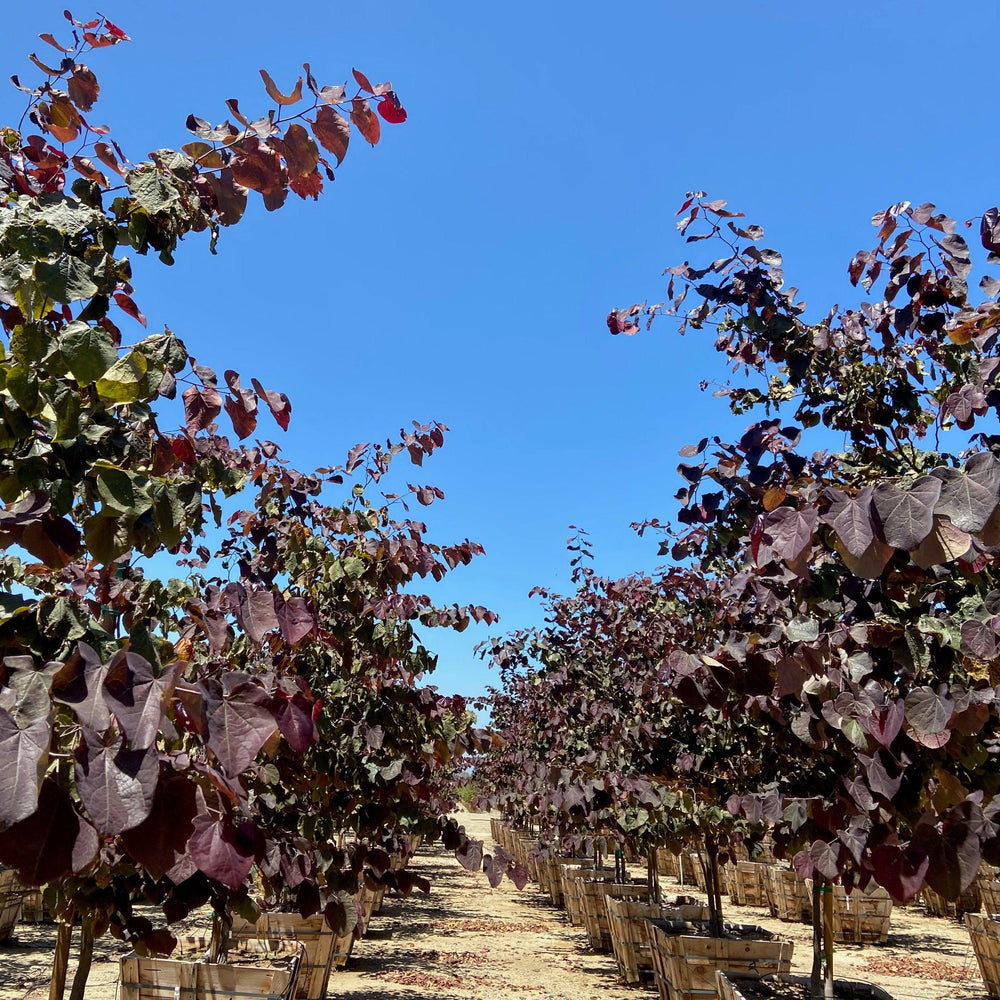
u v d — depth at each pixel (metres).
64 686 1.05
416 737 4.02
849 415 3.18
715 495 2.99
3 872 7.59
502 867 3.32
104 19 1.82
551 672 7.80
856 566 1.64
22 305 1.44
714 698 2.50
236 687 1.17
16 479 1.45
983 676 2.11
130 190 1.63
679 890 13.06
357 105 1.64
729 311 3.24
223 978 3.79
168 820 1.15
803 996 4.52
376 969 7.26
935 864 1.72
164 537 1.54
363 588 3.94
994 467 1.52
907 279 2.80
